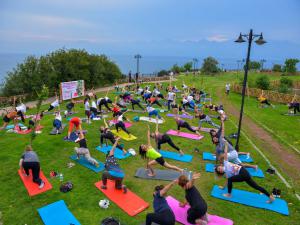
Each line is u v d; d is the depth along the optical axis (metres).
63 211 7.51
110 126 16.20
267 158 12.08
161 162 9.12
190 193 6.59
